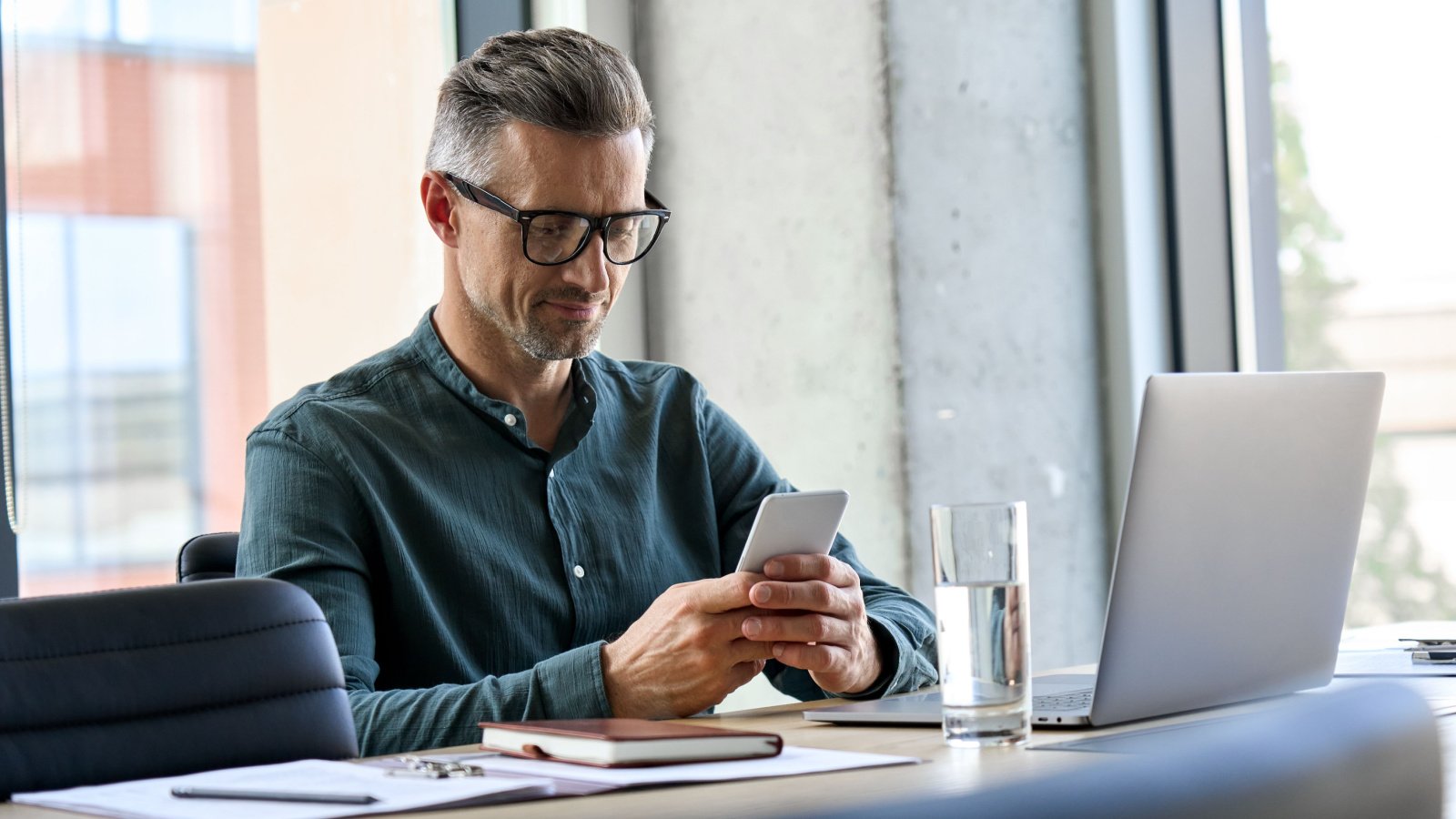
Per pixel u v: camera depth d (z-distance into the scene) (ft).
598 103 4.92
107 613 3.32
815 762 2.92
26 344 7.48
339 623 4.54
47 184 7.57
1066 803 0.99
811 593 3.88
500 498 5.15
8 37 7.48
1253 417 3.50
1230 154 9.41
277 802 2.58
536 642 5.07
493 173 4.98
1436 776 1.17
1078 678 4.43
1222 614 3.52
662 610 3.94
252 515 4.81
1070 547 9.11
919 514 8.44
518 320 5.02
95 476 7.69
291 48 8.27
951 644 3.20
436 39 8.68
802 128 8.82
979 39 8.84
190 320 7.97
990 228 8.85
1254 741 1.09
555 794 2.61
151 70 7.88
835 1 8.64
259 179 8.17
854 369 8.63
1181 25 9.29
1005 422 8.84
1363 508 3.89
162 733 3.27
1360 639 5.38
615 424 5.56
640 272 9.59
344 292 8.41
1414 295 8.77
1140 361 9.18
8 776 3.03
